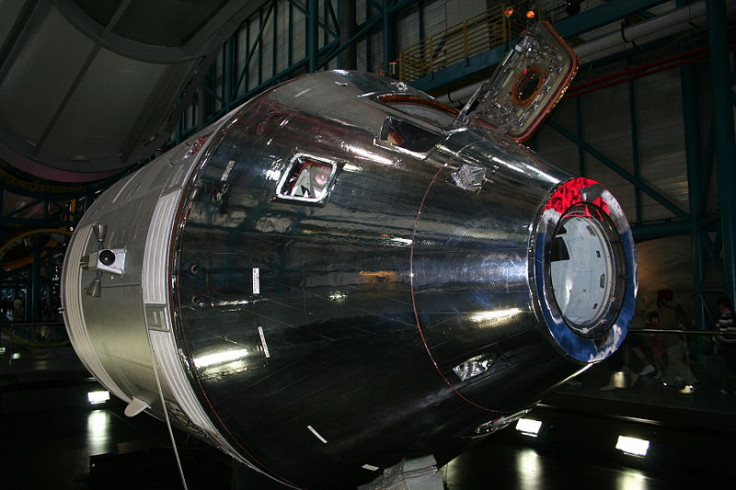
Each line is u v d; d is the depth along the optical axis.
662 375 6.44
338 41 18.95
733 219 9.76
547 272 2.50
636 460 6.26
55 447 7.33
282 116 3.11
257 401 2.75
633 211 13.54
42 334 11.01
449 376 2.66
